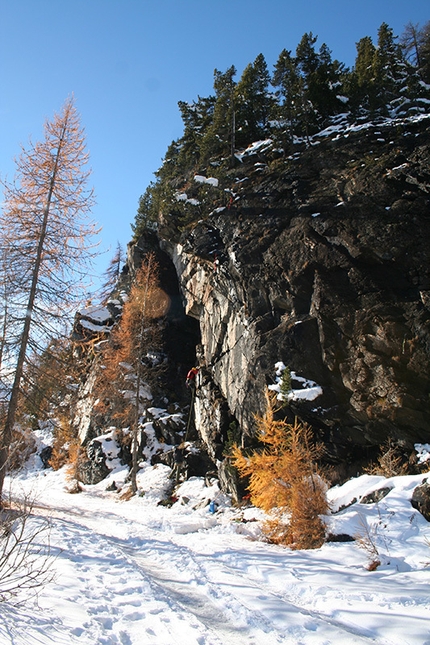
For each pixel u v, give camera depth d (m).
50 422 14.60
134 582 6.39
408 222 18.28
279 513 12.15
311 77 31.48
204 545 10.89
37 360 13.45
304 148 26.89
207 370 24.83
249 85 33.91
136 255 35.69
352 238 18.86
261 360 18.47
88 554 8.22
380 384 15.69
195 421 25.34
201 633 4.62
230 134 31.78
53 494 25.20
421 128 23.89
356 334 16.95
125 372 28.94
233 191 25.59
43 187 14.30
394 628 5.22
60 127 14.82
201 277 25.48
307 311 18.78
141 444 27.03
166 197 29.70
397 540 9.82
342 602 6.27
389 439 15.27
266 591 6.68
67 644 3.82
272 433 13.44
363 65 32.12
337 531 10.66
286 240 20.83
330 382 17.02
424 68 33.31
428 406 14.70
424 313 16.02
